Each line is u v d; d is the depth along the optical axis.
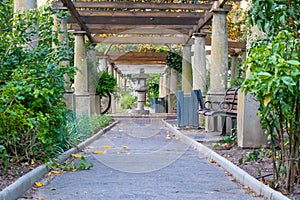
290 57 2.90
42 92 4.22
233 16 11.89
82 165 4.46
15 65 4.59
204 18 9.63
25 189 3.35
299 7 3.33
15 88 3.93
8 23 4.63
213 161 5.00
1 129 3.96
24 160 4.30
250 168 4.09
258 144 5.53
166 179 3.93
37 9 4.89
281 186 3.22
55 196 3.20
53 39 5.00
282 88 2.77
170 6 8.62
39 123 4.12
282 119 3.08
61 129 5.06
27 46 4.86
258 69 2.88
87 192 3.34
